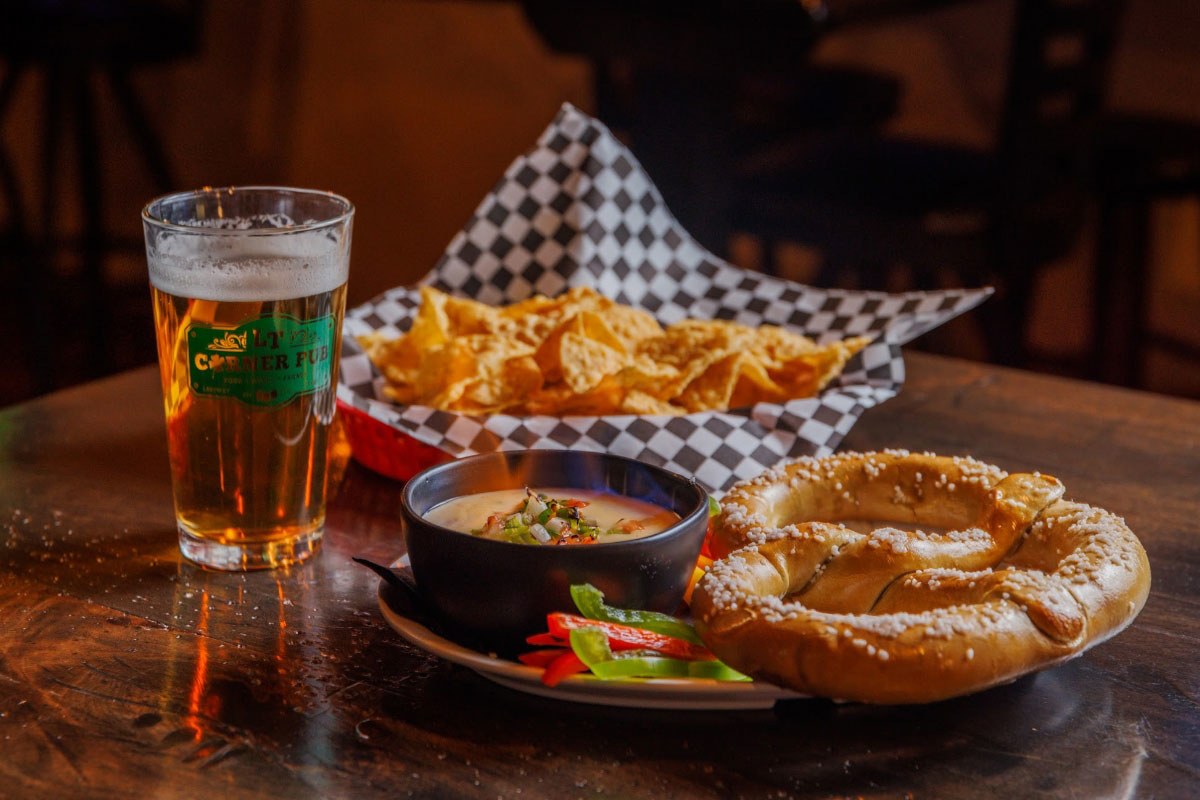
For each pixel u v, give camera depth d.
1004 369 1.55
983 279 3.48
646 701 0.77
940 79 3.83
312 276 0.94
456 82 4.40
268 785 0.71
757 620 0.75
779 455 1.16
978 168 2.49
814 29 2.62
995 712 0.79
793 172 2.54
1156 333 3.68
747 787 0.71
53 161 3.65
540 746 0.75
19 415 1.38
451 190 4.50
